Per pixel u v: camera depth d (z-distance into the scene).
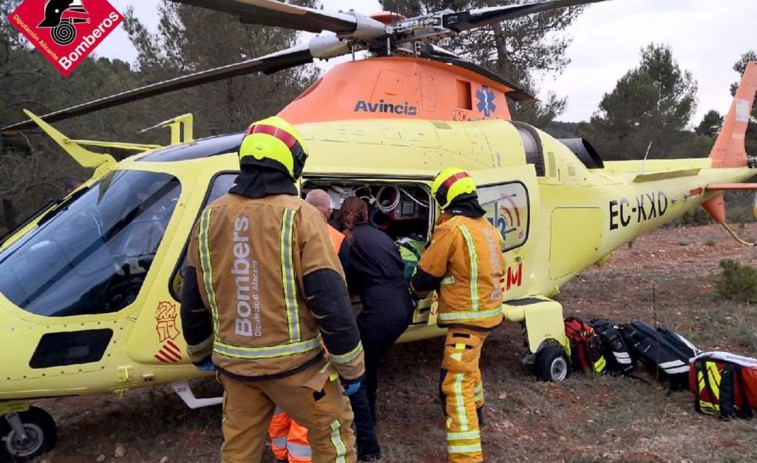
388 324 3.61
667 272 9.86
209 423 4.13
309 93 4.98
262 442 2.54
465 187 3.79
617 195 6.41
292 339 2.32
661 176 6.98
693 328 6.40
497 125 5.46
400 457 3.70
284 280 2.29
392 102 4.98
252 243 2.29
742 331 6.11
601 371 5.11
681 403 4.53
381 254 3.66
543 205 5.64
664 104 27.53
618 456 3.65
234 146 4.00
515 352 5.71
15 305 3.29
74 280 3.40
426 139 4.83
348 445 2.58
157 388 4.82
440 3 17.00
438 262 3.65
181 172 3.73
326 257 2.31
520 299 5.25
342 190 4.45
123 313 3.43
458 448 3.51
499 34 16.47
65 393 3.37
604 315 7.06
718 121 29.80
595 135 27.25
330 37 5.02
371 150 4.49
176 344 3.54
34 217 4.08
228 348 2.35
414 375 5.13
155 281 3.50
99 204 3.74
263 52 14.30
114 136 15.03
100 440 3.92
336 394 2.50
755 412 4.21
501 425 4.17
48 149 14.23
